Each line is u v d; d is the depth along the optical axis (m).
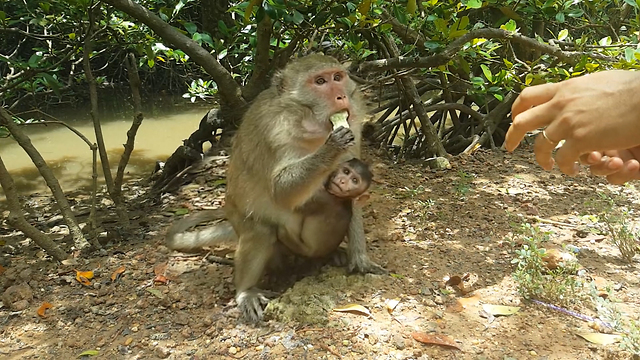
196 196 2.47
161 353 1.64
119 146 3.61
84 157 3.36
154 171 2.97
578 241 1.96
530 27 3.13
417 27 2.28
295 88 1.80
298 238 1.85
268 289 1.85
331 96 1.78
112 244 2.13
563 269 1.81
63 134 3.93
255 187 1.81
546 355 1.59
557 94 1.10
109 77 5.77
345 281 1.80
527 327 1.66
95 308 1.81
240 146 1.84
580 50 2.39
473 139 2.86
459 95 3.05
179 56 2.52
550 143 1.11
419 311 1.71
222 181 2.54
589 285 1.74
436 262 1.88
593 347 1.60
